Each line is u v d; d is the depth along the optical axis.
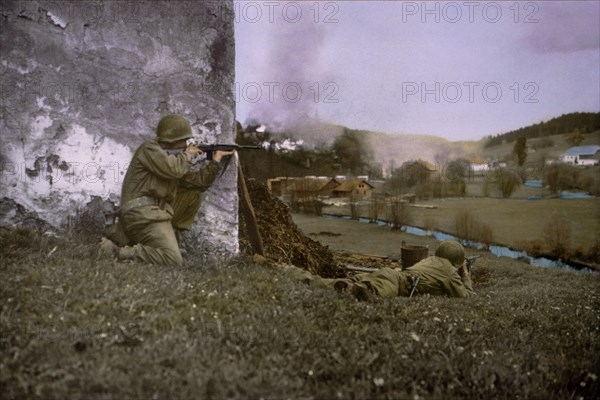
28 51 5.36
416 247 8.69
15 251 4.43
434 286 6.02
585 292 7.76
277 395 2.73
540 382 3.45
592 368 3.70
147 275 4.30
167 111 5.95
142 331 3.25
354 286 4.99
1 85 5.27
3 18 5.26
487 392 3.21
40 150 5.41
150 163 5.27
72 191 5.53
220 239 6.20
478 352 3.74
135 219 5.20
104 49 5.65
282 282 4.95
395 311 4.62
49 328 3.17
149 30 5.84
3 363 2.72
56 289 3.65
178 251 5.23
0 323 3.14
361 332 3.82
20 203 5.35
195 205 5.82
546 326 4.75
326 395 2.85
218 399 2.61
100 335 3.10
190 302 3.86
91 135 5.61
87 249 4.91
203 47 6.12
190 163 5.52
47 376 2.66
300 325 3.79
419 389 3.09
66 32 5.49
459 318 4.56
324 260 8.77
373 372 3.21
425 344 3.64
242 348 3.25
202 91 6.13
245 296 4.23
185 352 2.99
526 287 8.66
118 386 2.59
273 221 8.49
